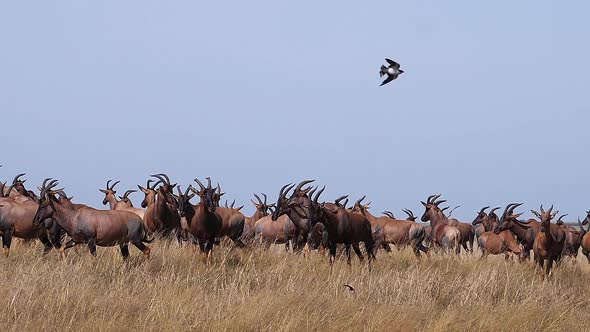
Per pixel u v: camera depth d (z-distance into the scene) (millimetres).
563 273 70312
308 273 56031
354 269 59625
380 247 81625
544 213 67625
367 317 42625
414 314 44000
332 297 46688
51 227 57875
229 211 69500
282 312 41188
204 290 48406
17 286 42625
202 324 38938
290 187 68188
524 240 80500
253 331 38906
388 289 50156
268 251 65562
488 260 75250
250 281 51438
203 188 61656
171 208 69750
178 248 62312
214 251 63250
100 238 54781
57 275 46000
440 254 80062
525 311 46031
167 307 41562
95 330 37406
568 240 90750
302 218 67312
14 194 73625
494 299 51906
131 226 55938
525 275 65188
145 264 53938
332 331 39875
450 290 52719
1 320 37969
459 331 42250
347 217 63875
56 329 37500
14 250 58906
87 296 42750
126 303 42031
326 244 64312
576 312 49781
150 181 77125
